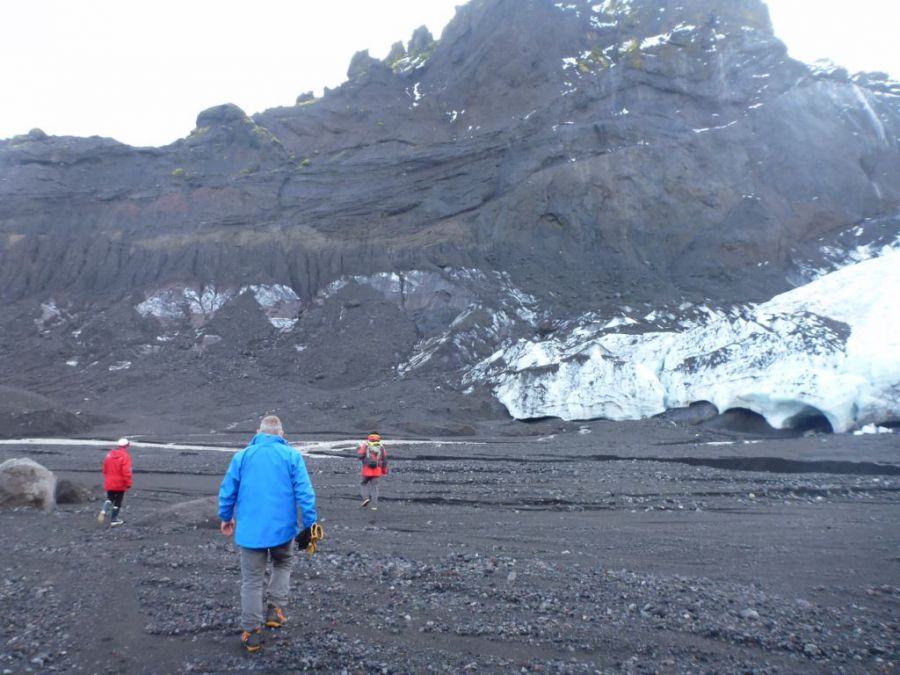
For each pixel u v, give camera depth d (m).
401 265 62.12
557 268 59.47
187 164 81.94
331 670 5.09
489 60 85.81
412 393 43.88
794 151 66.44
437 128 83.19
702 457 22.53
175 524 11.26
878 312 32.19
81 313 62.31
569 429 34.00
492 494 15.09
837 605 6.88
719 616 6.34
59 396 49.06
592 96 73.81
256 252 67.31
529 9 88.62
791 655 5.46
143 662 5.26
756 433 30.94
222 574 7.87
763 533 10.80
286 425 38.72
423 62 99.00
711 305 50.28
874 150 67.69
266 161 82.81
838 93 70.69
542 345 43.16
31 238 70.69
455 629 5.96
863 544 9.92
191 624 6.05
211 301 62.34
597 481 16.95
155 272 66.56
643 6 85.81
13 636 5.83
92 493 16.09
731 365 33.00
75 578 7.81
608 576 7.81
